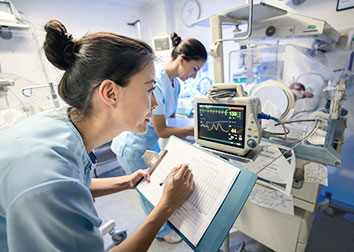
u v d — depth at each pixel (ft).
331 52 4.53
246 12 2.91
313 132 2.28
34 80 7.58
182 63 3.61
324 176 2.12
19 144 1.28
